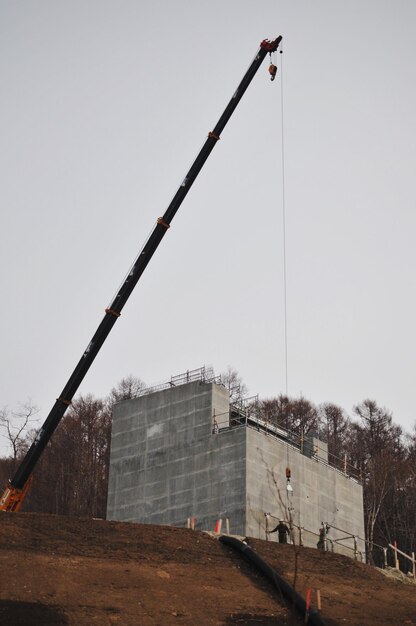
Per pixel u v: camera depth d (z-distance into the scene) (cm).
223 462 6469
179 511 6525
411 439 9769
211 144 5759
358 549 6988
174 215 5600
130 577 3697
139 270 5484
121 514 6756
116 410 7119
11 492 5184
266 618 3481
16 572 3525
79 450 8819
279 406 10006
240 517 6234
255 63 5925
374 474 8325
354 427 9800
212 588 3731
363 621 3572
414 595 4069
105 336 5412
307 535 6556
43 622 3173
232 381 9675
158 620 3331
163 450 6781
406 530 8000
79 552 3856
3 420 8325
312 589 3934
